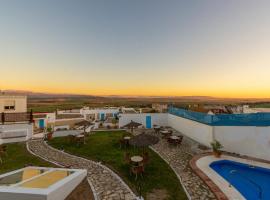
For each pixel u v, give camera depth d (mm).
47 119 32281
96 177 9367
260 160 12086
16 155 13227
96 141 17109
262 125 12562
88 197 7375
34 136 20266
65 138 18844
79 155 13172
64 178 7215
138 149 14406
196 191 7930
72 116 39344
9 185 6762
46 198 5691
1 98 21578
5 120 18516
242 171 10969
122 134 20281
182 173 9883
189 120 18656
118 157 12430
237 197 7336
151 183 8648
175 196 7488
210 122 14773
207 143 15195
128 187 8281
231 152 13781
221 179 8992
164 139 17875
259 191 8703
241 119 13438
